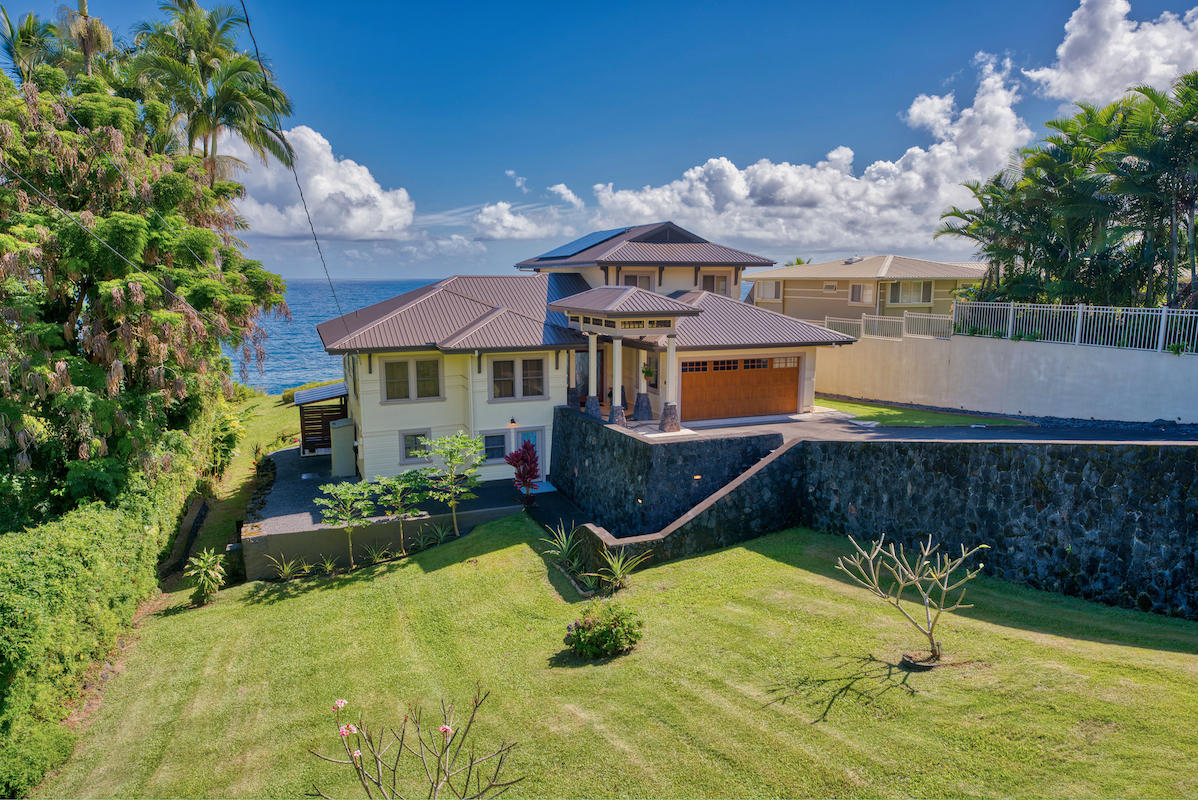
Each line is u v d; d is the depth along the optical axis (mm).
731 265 27969
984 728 8070
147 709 11805
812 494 16438
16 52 23125
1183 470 10859
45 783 9953
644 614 12766
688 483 17453
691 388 23641
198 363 19266
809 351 24531
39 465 17469
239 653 13617
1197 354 17578
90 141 17797
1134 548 11320
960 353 24641
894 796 7328
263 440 33000
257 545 17766
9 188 16875
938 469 13945
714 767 8266
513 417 23078
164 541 18672
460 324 23328
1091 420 20250
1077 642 9891
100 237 16234
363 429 22281
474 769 8938
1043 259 24906
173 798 9375
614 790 8164
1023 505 12688
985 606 11516
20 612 10695
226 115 28750
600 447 19984
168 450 19156
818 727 8641
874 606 11812
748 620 11883
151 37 28031
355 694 11617
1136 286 22625
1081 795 6871
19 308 15719
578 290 27453
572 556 16375
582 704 10117
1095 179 21375
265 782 9508
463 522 20094
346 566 18203
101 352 17406
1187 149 19031
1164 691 8289
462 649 12812
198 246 18828
